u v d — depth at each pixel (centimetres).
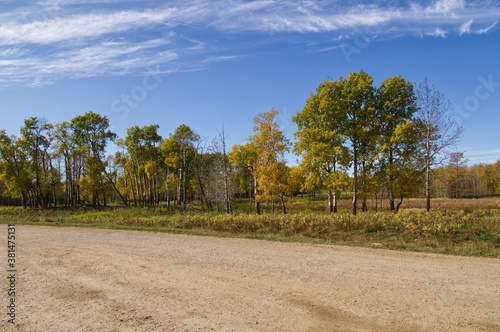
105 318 523
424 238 1130
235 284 678
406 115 2336
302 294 610
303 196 6550
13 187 4066
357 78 2225
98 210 3725
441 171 2412
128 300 602
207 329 473
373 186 2439
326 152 2253
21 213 3209
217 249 1059
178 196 4875
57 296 633
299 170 2564
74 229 1714
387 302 561
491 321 478
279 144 2753
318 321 494
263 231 1466
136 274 770
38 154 4303
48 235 1466
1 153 3819
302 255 940
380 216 1603
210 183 3569
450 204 3753
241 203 5244
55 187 4288
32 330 486
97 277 754
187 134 3766
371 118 2211
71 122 4388
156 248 1094
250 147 2939
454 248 970
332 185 2291
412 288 626
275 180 2725
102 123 4456
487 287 621
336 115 2180
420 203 4159
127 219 2094
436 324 474
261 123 2794
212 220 1742
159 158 5022
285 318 506
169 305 572
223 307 556
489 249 942
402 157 2297
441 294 590
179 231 1527
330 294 606
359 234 1291
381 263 823
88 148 4453
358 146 2255
